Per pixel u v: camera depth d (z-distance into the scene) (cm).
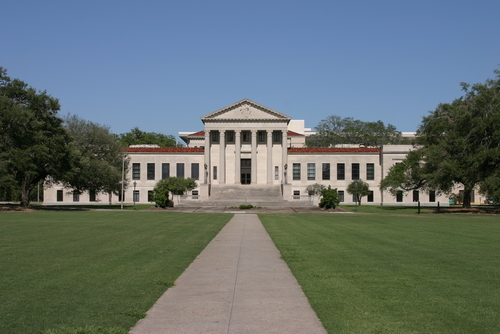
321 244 2459
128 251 2133
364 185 8712
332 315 1102
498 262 1855
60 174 6119
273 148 9969
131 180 9875
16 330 980
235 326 1027
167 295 1319
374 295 1297
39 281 1459
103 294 1298
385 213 5981
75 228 3291
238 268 1761
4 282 1442
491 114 5828
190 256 2023
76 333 958
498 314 1109
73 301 1219
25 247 2234
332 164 9919
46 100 6084
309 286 1413
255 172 9794
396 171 7556
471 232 3164
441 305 1191
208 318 1089
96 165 7050
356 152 9900
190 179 8981
